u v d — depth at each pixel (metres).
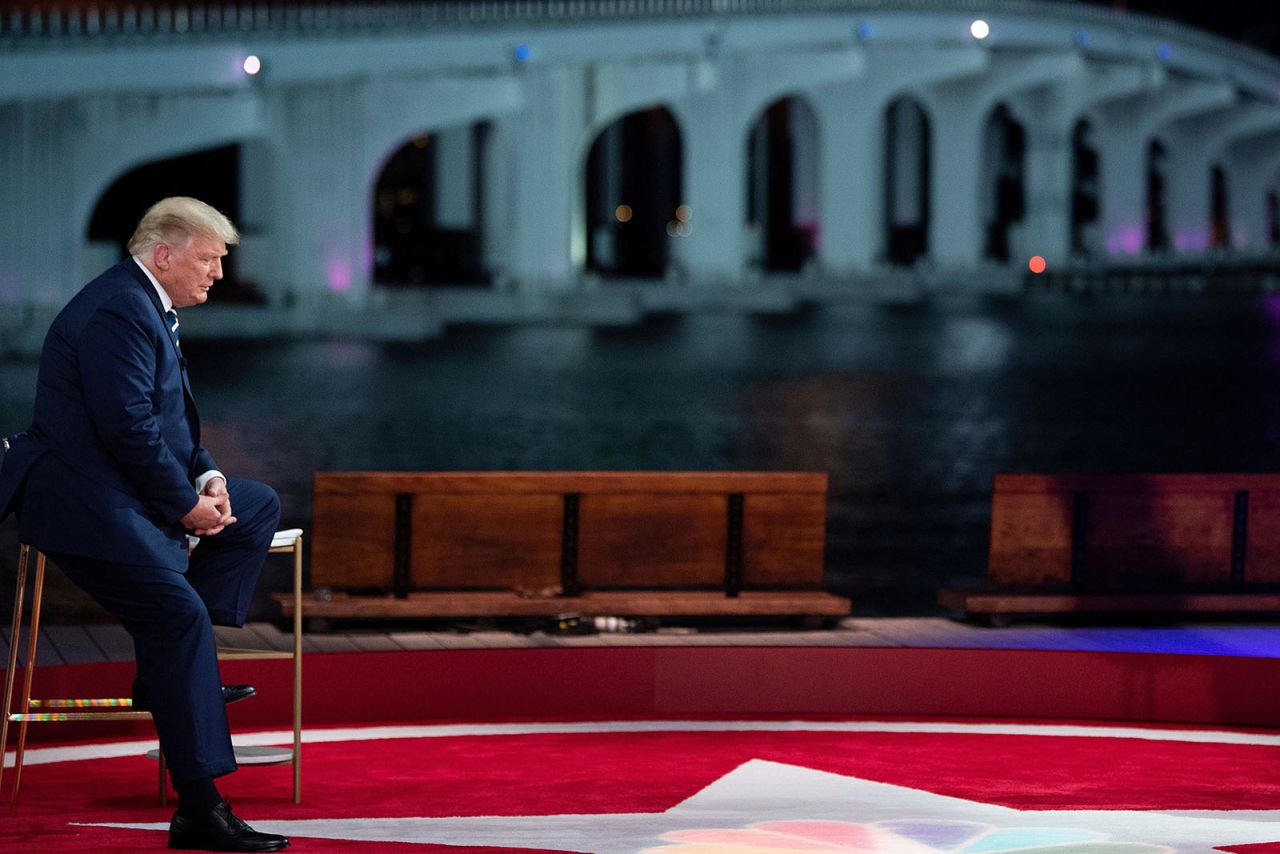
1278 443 45.88
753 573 13.86
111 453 7.79
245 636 12.89
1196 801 9.01
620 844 7.50
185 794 7.56
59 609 18.52
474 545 13.49
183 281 7.94
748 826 7.98
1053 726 12.01
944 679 12.54
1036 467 38.97
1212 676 12.30
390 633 13.19
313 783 9.56
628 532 13.68
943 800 9.00
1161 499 14.30
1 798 9.11
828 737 11.41
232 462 40.12
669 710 12.46
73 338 7.72
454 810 8.71
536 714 12.31
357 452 43.06
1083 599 13.81
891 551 24.59
